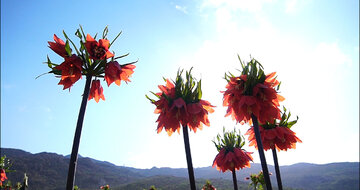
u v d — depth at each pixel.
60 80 4.25
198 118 4.34
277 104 4.45
